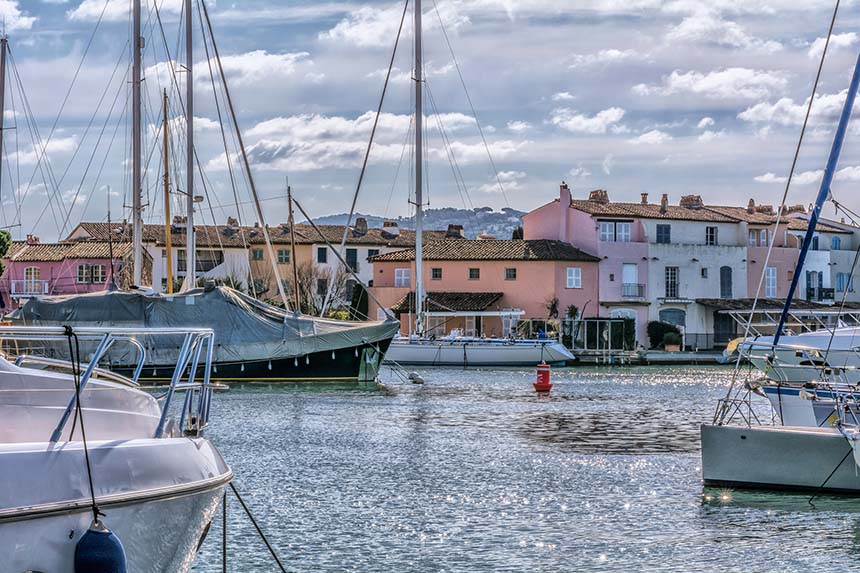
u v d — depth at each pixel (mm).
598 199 112500
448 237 133375
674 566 20406
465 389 61125
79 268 111812
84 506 12320
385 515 24453
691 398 55781
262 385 61688
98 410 15312
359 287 106188
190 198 72375
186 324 61781
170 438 14219
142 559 13297
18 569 11844
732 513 24781
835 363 40594
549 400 54125
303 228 125250
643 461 32688
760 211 120625
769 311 44781
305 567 20016
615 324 99188
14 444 12188
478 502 26078
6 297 109188
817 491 26359
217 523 23281
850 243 118438
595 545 21875
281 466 31219
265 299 108062
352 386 61938
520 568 20172
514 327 99688
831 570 20109
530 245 105500
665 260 107750
